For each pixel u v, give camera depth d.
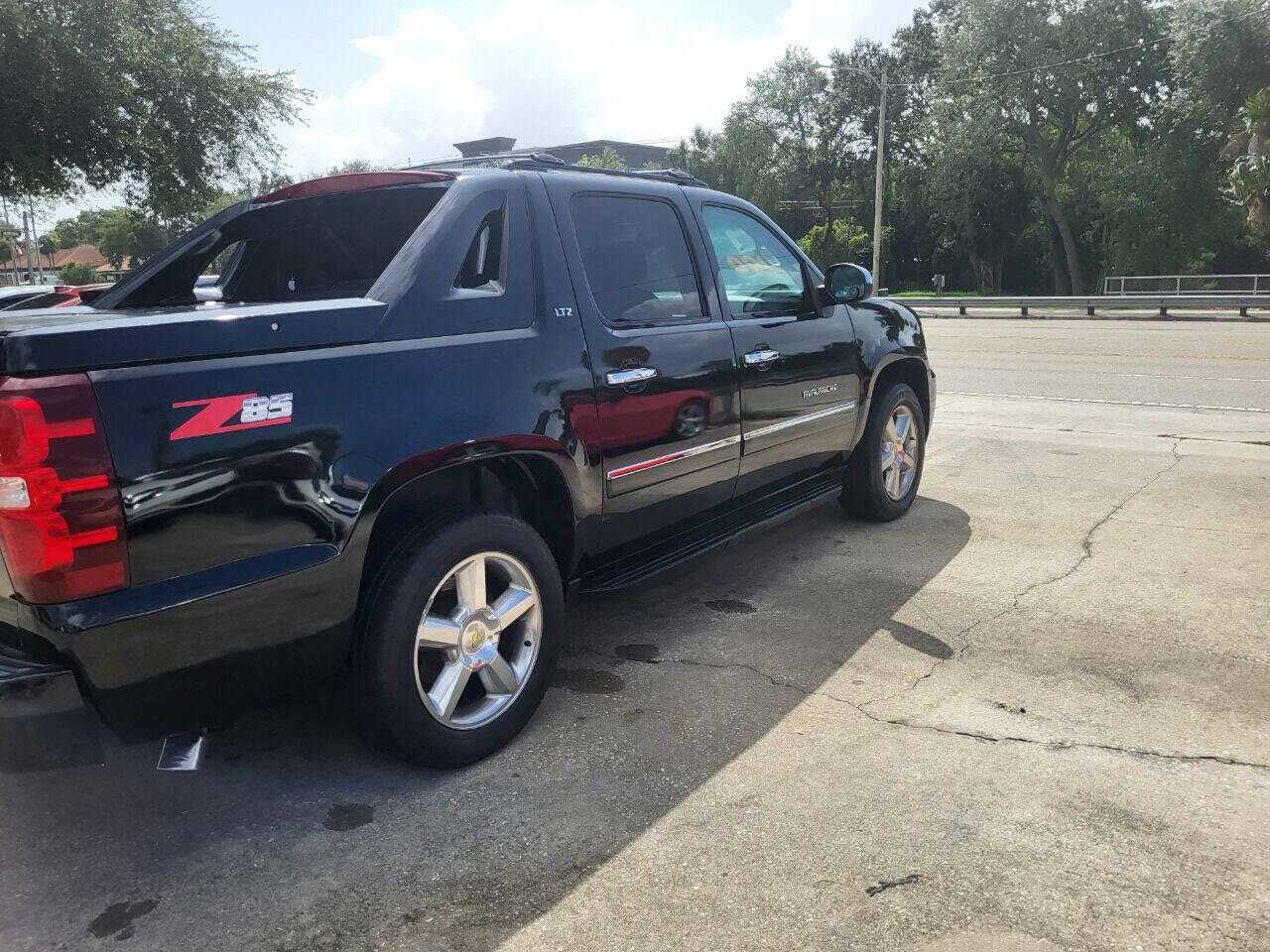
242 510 2.34
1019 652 3.76
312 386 2.47
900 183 52.38
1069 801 2.71
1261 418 8.85
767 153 54.81
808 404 4.51
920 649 3.81
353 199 3.40
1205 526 5.42
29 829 2.66
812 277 4.78
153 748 2.85
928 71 50.25
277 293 3.79
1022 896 2.31
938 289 41.16
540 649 3.13
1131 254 39.75
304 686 2.64
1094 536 5.26
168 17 16.12
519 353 3.02
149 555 2.20
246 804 2.77
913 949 2.14
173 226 18.86
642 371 3.45
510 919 2.27
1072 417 9.18
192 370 2.26
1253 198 30.05
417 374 2.72
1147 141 38.72
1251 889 2.33
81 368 2.10
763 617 4.19
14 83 13.59
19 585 2.09
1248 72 30.95
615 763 2.97
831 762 2.96
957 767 2.91
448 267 2.94
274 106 17.47
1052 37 37.22
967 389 11.36
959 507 5.95
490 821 2.67
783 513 4.50
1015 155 44.06
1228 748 3.01
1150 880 2.37
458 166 3.57
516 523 2.99
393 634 2.68
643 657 3.78
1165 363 13.18
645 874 2.43
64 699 2.13
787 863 2.46
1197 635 3.89
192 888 2.40
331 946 2.19
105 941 2.21
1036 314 27.02
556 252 3.29
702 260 3.99
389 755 2.94
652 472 3.55
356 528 2.55
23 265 93.00
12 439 2.02
